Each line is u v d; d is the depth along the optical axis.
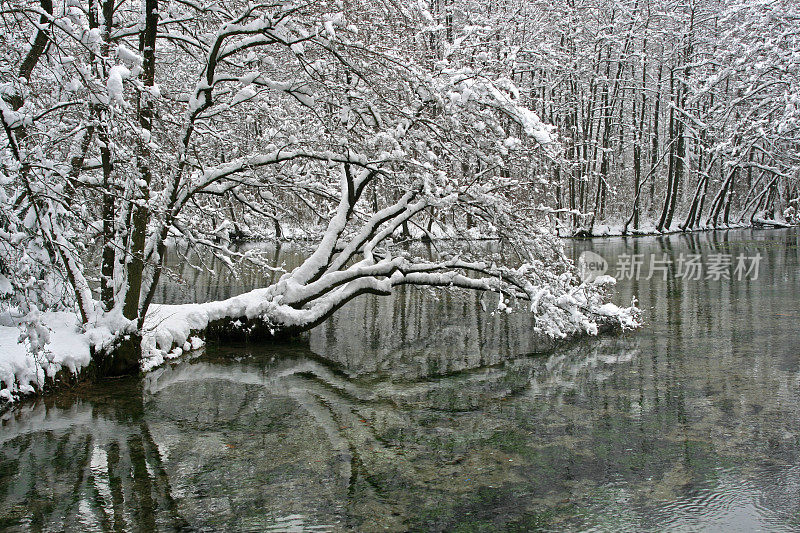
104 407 7.41
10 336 8.00
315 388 8.23
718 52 34.78
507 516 4.66
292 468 5.60
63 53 6.75
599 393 7.78
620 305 13.82
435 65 9.95
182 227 9.90
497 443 6.15
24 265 6.70
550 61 13.81
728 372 8.49
